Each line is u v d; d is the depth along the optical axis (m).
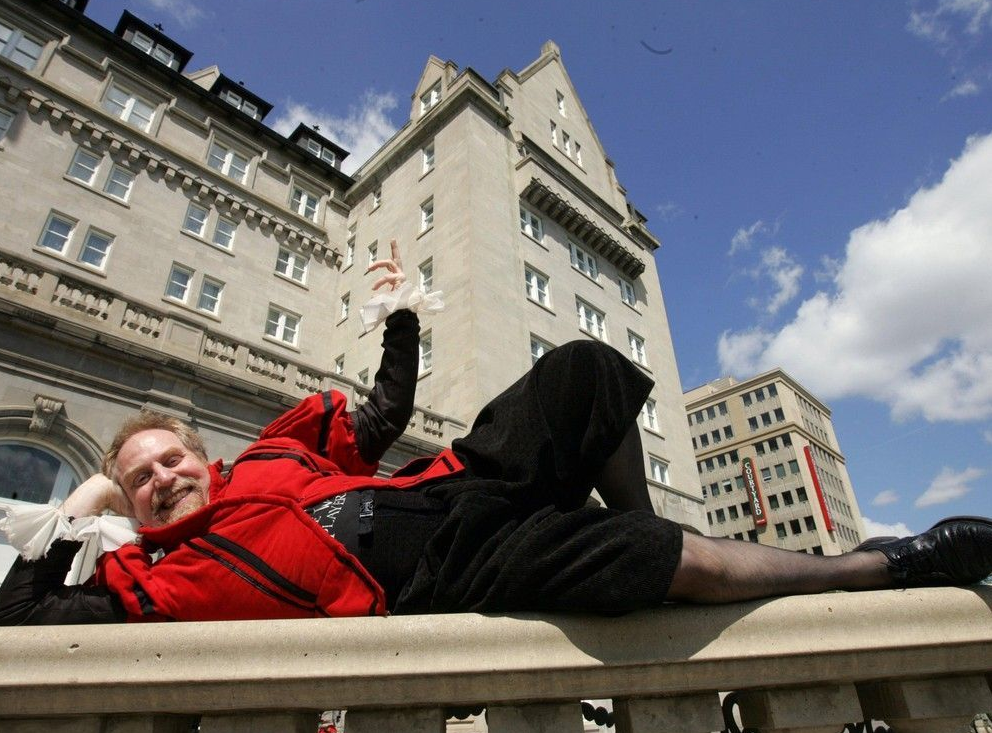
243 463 1.67
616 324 24.53
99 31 19.97
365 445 1.85
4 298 10.16
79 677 0.98
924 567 1.24
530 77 28.11
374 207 25.09
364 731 1.04
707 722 1.11
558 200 23.52
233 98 26.66
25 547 1.25
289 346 20.95
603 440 1.39
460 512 1.29
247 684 0.98
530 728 1.07
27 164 16.41
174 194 19.73
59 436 10.28
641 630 1.07
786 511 75.56
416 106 26.83
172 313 12.68
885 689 1.25
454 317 18.30
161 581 1.22
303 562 1.25
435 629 1.04
